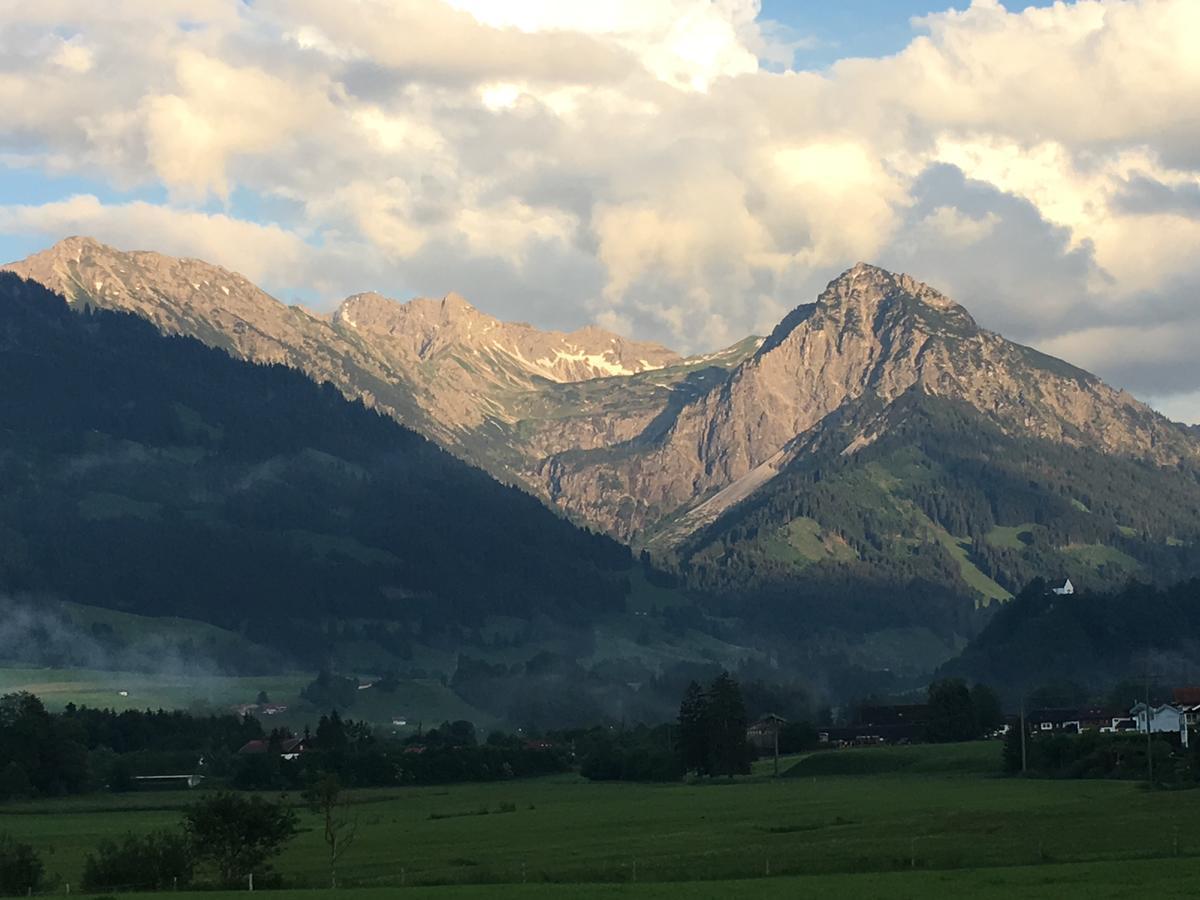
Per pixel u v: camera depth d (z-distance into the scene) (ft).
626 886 302.86
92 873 338.75
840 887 289.94
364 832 478.18
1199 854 329.93
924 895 274.16
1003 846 351.46
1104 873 298.76
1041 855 334.24
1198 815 401.70
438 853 400.06
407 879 340.59
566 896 284.82
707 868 337.11
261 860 349.41
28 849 348.79
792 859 344.90
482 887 310.86
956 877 300.20
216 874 351.05
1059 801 474.49
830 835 401.29
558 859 372.17
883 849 356.18
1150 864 310.04
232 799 350.84
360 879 347.15
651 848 388.37
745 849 371.97
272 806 354.54
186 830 353.92
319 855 407.85
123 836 479.82
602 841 416.05
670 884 304.50
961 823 411.75
